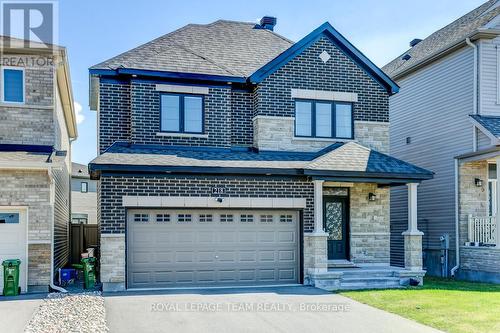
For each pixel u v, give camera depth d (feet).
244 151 57.62
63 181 66.95
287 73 58.49
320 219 52.80
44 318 35.70
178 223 51.57
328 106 59.88
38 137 53.16
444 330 33.22
